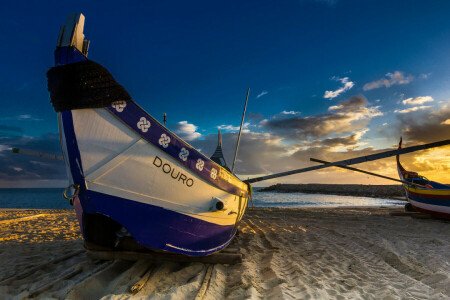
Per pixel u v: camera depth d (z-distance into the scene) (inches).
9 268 162.6
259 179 240.1
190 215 148.6
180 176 141.7
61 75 115.0
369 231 335.0
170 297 114.4
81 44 119.6
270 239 277.9
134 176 129.3
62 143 123.7
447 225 390.9
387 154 232.5
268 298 122.9
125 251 162.1
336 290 135.9
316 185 2861.7
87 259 168.6
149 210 134.6
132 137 126.6
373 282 151.3
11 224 383.9
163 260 165.3
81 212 135.8
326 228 359.9
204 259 170.2
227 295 125.0
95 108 118.2
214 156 301.0
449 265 185.8
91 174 121.0
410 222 424.2
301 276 155.0
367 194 2162.9
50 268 163.5
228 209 176.4
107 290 127.3
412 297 128.9
